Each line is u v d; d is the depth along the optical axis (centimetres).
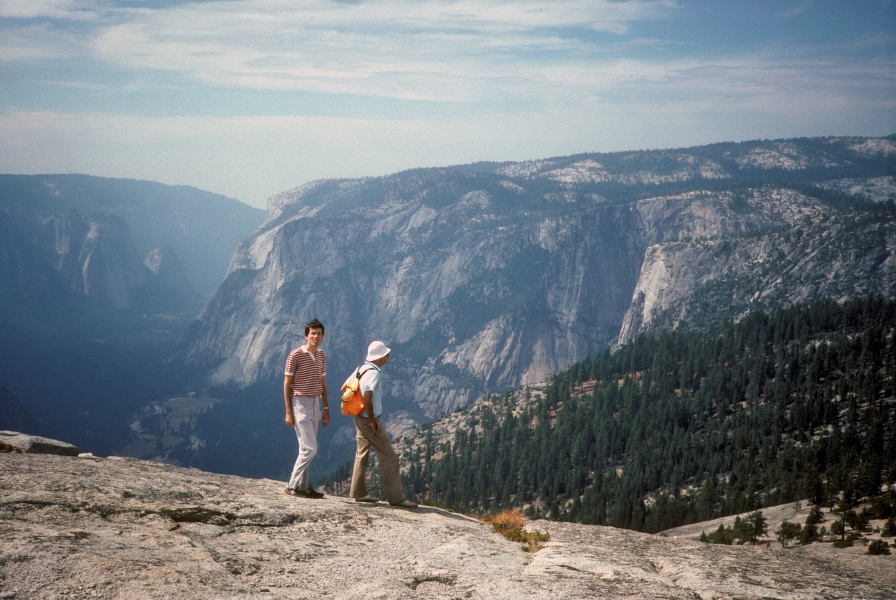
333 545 1041
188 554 862
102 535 872
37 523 880
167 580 749
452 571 958
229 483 1391
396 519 1262
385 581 860
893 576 1241
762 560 1273
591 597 845
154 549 857
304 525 1125
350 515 1229
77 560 752
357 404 1361
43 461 1297
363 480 1401
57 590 675
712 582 997
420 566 972
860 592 1045
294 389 1343
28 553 744
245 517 1103
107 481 1143
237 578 823
